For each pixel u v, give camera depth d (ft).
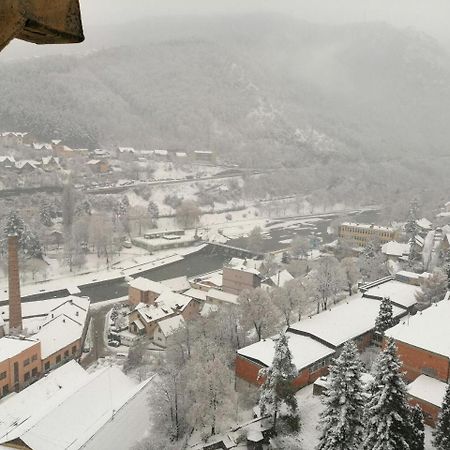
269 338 236.02
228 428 188.96
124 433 178.91
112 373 215.31
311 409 195.62
